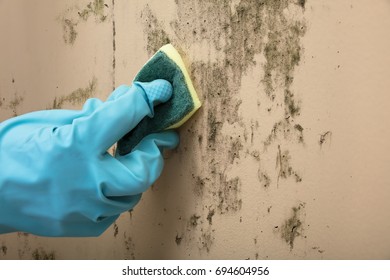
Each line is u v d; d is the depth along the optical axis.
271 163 0.76
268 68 0.75
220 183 0.81
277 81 0.74
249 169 0.78
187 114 0.80
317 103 0.71
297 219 0.74
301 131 0.73
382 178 0.67
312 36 0.71
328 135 0.71
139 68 0.89
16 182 0.67
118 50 0.92
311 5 0.71
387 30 0.65
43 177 0.66
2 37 1.15
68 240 1.04
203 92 0.81
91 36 0.96
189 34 0.82
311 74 0.71
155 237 0.89
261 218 0.77
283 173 0.75
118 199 0.74
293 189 0.74
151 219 0.90
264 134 0.76
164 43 0.85
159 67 0.80
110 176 0.68
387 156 0.66
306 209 0.73
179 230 0.86
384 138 0.66
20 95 1.12
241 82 0.77
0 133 0.72
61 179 0.66
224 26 0.78
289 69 0.73
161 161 0.77
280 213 0.76
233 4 0.77
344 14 0.68
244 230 0.79
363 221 0.69
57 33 1.03
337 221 0.71
